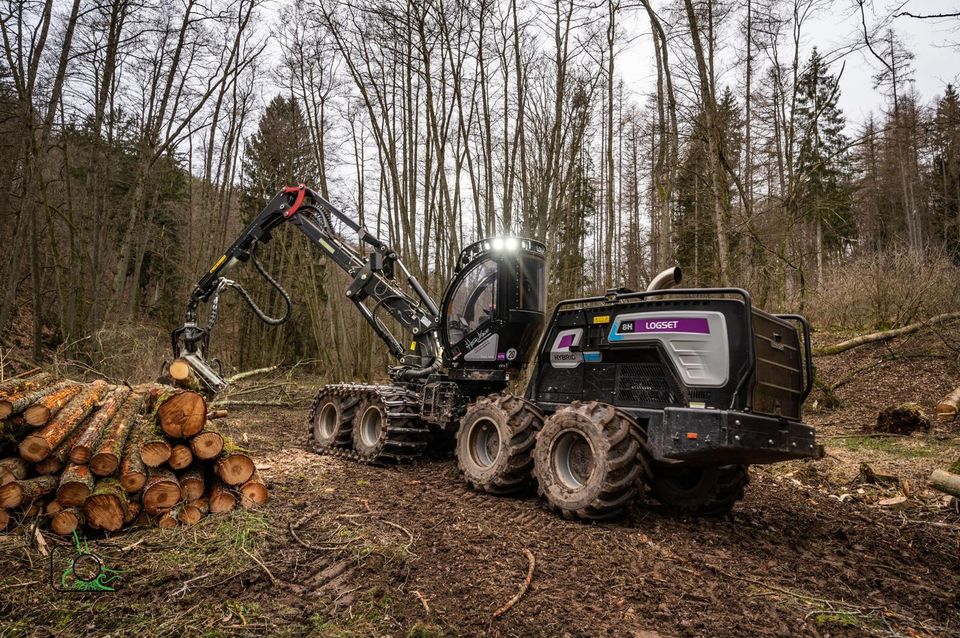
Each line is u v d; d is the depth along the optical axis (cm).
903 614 316
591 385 511
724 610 307
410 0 1083
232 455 436
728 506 509
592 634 277
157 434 427
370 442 685
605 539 405
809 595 333
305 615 290
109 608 286
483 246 653
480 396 634
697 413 418
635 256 1891
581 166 1536
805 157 1158
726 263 1057
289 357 2447
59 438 390
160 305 2341
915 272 1322
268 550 364
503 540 399
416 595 313
